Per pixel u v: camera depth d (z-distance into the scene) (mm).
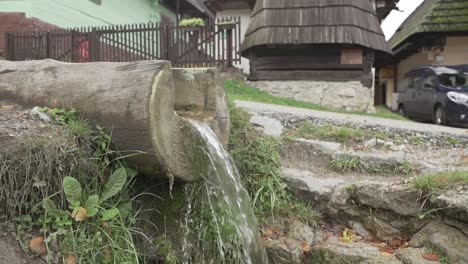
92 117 3137
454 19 16641
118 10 17172
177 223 3396
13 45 13094
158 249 3311
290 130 5855
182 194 3432
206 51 12984
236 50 12945
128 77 3041
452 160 5230
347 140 5605
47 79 3428
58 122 3117
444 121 11523
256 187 4438
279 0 12797
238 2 17234
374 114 11289
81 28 13227
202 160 3389
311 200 4406
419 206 3816
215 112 4117
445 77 12242
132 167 3166
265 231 4086
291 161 5145
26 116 3219
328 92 12547
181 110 4062
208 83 4141
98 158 3006
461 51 17234
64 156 2848
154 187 3457
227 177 3684
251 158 4664
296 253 3777
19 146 2826
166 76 3053
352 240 3955
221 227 3432
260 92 12016
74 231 2748
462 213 3494
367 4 13203
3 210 2762
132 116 2943
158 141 2965
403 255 3480
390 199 3955
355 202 4180
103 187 2984
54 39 12969
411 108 13883
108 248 2789
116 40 13086
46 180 2793
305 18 12461
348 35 12148
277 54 12797
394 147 5613
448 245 3475
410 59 21391
